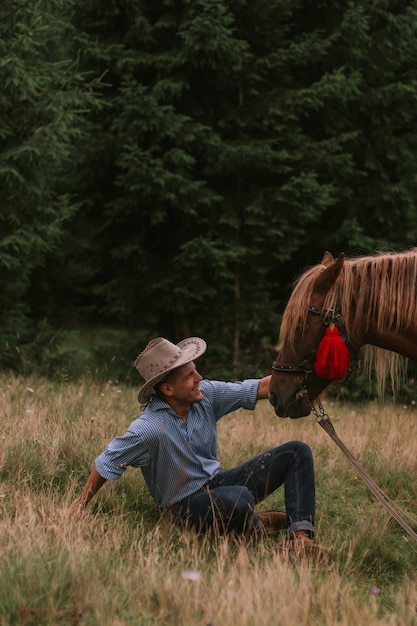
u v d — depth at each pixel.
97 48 10.78
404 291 3.67
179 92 10.68
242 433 6.16
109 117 11.10
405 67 12.38
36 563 3.08
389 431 6.87
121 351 12.05
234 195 11.31
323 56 11.50
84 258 12.41
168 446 3.77
